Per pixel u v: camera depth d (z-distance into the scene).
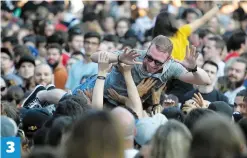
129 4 33.28
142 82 12.71
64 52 22.66
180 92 15.80
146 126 10.87
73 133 7.74
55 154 8.38
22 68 19.03
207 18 17.27
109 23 29.16
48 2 32.19
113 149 7.69
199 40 22.39
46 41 23.33
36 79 17.69
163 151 8.98
